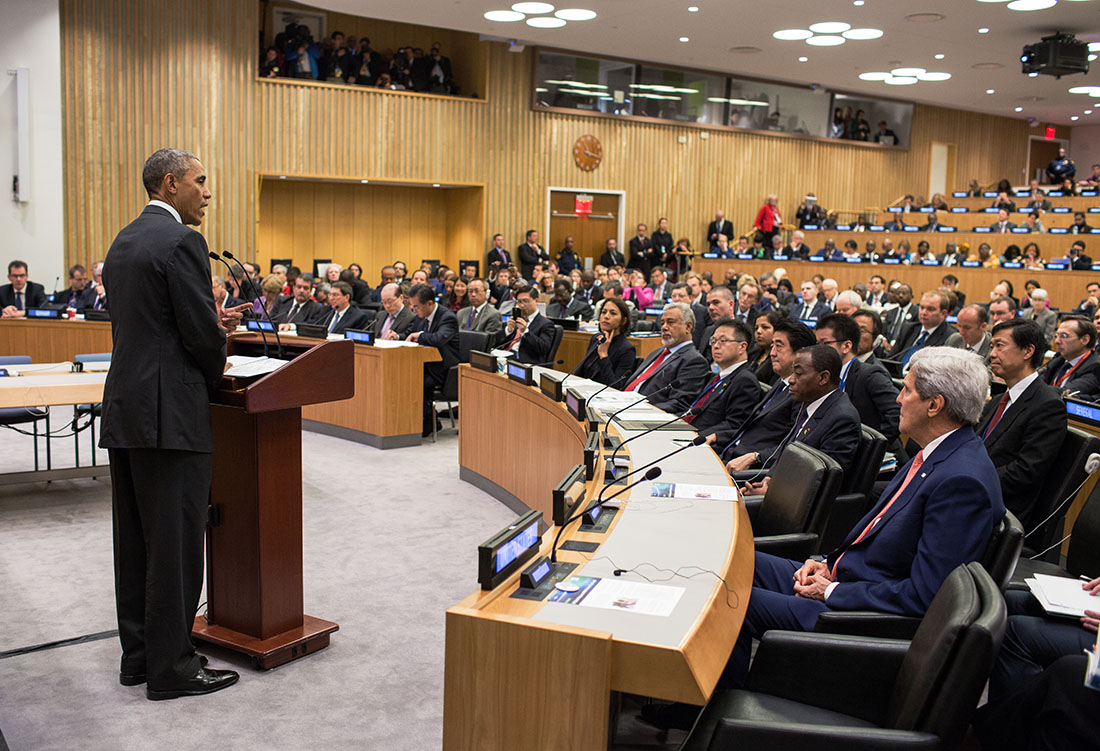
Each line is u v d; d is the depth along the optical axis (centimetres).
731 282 1335
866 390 462
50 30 1156
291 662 328
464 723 179
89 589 405
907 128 2084
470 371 605
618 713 259
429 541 484
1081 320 517
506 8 1221
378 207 1569
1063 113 2228
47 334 870
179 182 294
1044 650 254
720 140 1795
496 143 1532
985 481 240
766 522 330
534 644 173
